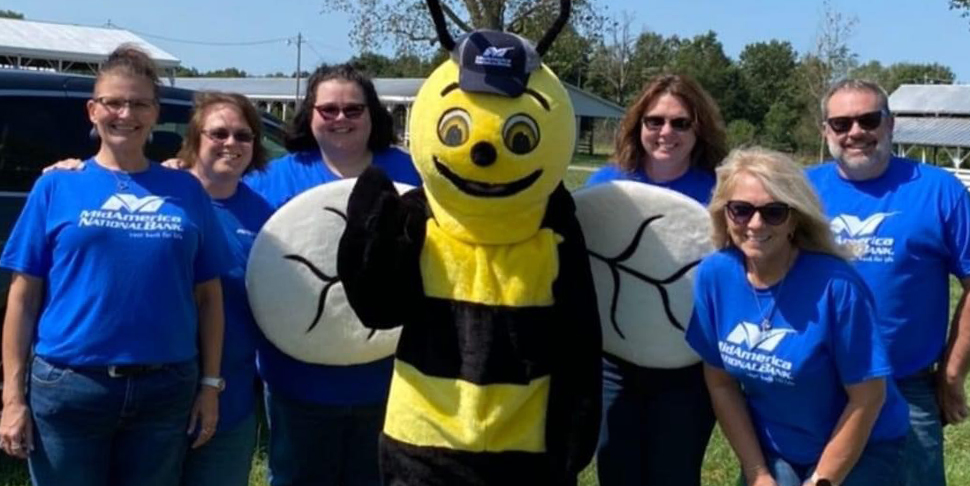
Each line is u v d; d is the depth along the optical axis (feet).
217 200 12.48
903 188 12.48
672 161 12.84
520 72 10.12
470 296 10.37
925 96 167.84
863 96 12.36
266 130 20.24
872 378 10.44
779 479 11.12
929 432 12.65
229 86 150.30
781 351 10.62
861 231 12.51
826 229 10.65
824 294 10.49
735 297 10.93
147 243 10.61
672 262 11.75
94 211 10.52
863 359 10.46
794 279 10.64
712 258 11.16
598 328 10.58
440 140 10.10
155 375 10.73
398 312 10.59
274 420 12.91
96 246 10.47
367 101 13.14
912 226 12.33
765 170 10.41
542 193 10.28
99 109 10.66
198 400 11.45
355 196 10.64
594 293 10.69
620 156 13.28
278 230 12.08
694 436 12.32
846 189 12.80
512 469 10.27
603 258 11.87
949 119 161.58
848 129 12.42
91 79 18.56
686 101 12.67
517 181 10.06
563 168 10.40
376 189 10.62
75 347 10.48
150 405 10.78
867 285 11.73
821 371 10.61
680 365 12.00
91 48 102.42
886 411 11.24
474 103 10.03
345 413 12.57
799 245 10.80
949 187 12.42
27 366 10.85
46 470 10.77
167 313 10.73
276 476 12.96
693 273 11.77
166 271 10.69
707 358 11.35
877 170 12.57
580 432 10.34
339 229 12.13
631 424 12.41
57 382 10.52
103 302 10.48
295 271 12.05
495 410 10.20
